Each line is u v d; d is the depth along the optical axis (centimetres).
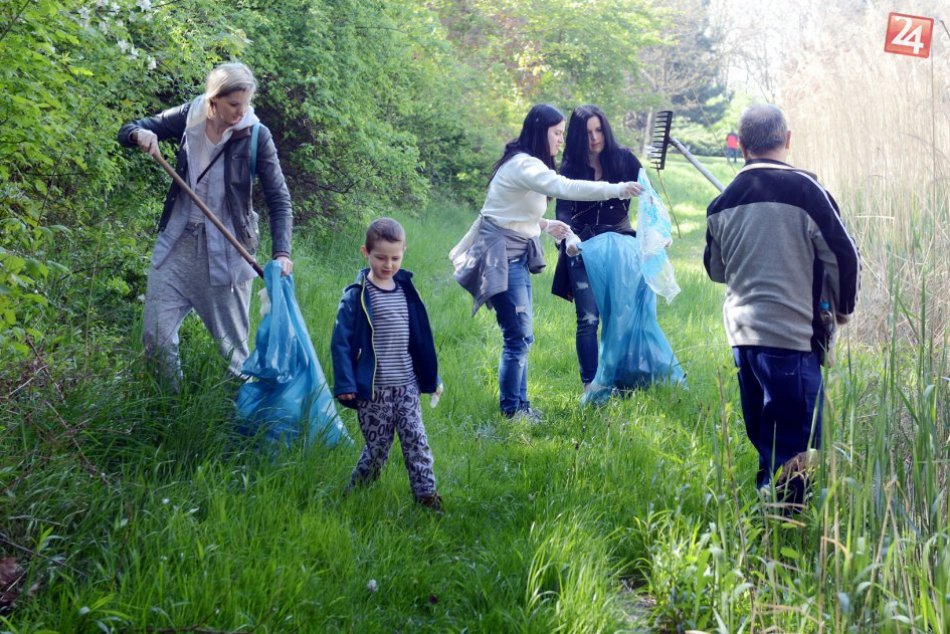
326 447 456
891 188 694
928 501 312
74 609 283
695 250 1555
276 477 407
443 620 325
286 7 1004
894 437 340
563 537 369
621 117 2361
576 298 627
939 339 438
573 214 643
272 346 458
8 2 464
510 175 569
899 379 371
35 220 480
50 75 490
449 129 1786
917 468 318
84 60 566
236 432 447
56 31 479
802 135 839
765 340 382
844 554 296
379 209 1180
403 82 1363
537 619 317
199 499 374
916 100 740
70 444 374
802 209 377
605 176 626
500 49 2070
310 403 462
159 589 298
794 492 378
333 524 369
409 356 427
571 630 311
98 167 594
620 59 2141
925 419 322
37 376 392
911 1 797
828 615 286
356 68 1076
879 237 685
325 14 1023
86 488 347
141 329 528
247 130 469
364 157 1109
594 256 619
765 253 381
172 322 468
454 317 834
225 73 450
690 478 428
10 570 304
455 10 2011
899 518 313
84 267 545
